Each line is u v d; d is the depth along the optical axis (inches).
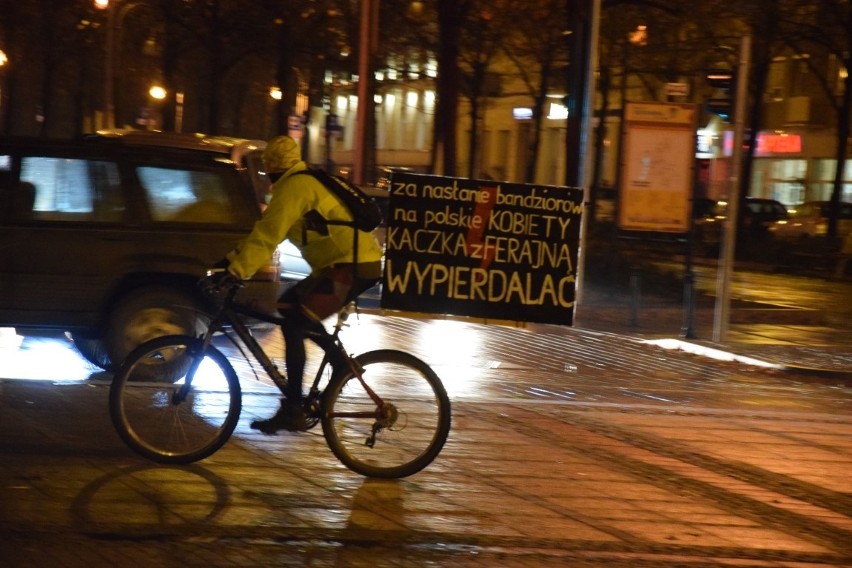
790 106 2736.2
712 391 625.6
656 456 441.4
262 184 825.5
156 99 2564.0
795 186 2792.8
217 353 384.2
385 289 459.5
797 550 339.0
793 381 691.4
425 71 2165.4
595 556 323.3
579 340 800.3
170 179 545.6
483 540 330.0
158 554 305.1
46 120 2618.1
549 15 1716.3
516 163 3238.2
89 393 486.6
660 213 873.5
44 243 530.6
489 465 410.9
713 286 1246.3
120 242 536.1
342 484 376.5
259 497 356.2
